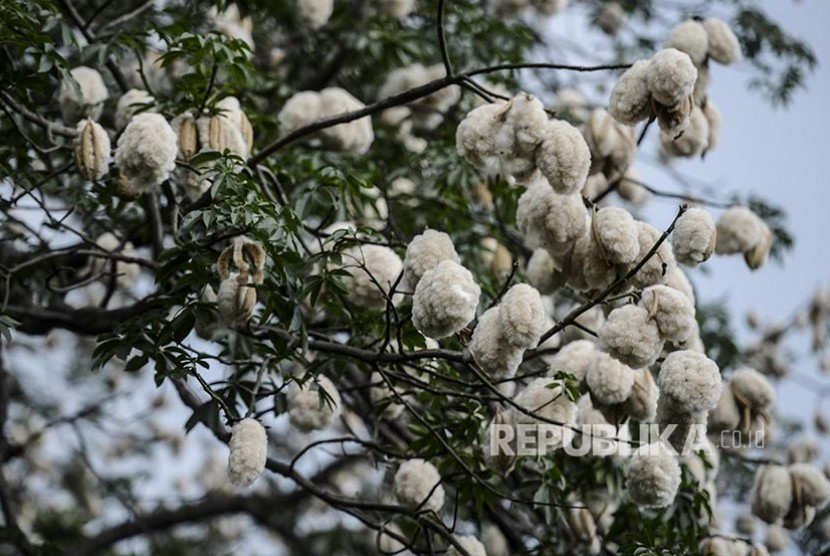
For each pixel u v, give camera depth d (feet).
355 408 32.14
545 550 30.94
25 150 30.14
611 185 31.50
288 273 24.76
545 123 21.31
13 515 37.73
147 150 22.35
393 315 26.04
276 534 52.16
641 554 25.57
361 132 33.06
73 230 27.76
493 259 32.55
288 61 41.91
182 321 24.17
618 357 21.01
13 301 31.96
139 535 44.55
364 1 40.65
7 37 26.68
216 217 23.48
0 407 39.81
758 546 30.12
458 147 21.95
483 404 27.22
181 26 28.78
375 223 34.24
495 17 41.34
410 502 27.04
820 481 30.45
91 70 30.12
